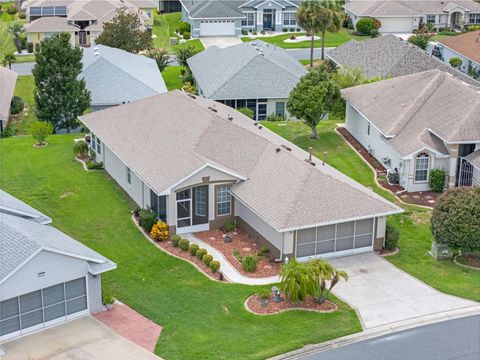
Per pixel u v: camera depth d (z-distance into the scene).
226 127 47.59
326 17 87.62
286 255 39.75
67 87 63.97
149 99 54.44
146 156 46.81
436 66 73.06
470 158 48.81
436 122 51.12
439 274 39.53
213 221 44.03
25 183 51.31
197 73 77.94
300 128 63.22
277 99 70.69
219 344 32.25
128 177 48.56
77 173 53.03
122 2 113.38
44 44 63.62
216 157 44.94
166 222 43.62
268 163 44.72
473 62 82.69
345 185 41.81
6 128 67.25
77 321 34.09
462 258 41.41
